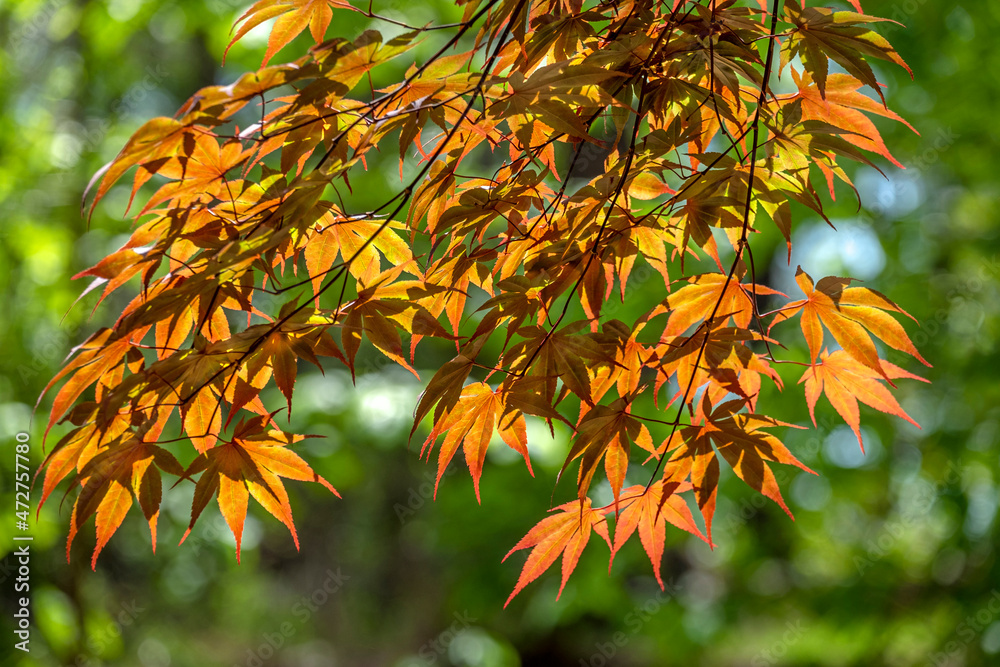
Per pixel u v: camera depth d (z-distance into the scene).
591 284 1.61
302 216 1.40
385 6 5.01
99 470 1.44
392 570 12.17
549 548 1.66
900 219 5.61
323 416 5.32
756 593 5.74
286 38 1.60
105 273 1.43
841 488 5.43
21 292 5.70
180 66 8.37
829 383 1.73
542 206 1.72
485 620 6.81
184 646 8.20
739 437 1.50
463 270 1.68
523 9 1.57
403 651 11.35
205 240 1.51
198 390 1.45
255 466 1.56
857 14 1.54
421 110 1.50
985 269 5.33
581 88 1.62
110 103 6.46
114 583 7.08
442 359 7.82
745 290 1.56
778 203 1.55
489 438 1.65
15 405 5.22
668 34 1.61
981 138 5.19
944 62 5.20
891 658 5.36
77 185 5.79
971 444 5.11
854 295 1.54
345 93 1.43
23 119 5.98
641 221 1.58
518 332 1.54
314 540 12.39
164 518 5.70
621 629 5.73
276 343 1.53
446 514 5.91
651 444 1.56
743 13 1.62
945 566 5.31
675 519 1.69
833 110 1.69
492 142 1.72
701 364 1.58
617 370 1.66
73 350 1.42
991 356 5.06
